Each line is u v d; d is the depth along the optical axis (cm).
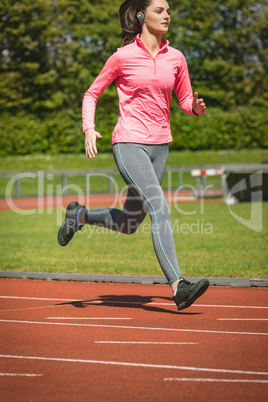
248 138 7925
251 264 1489
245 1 8512
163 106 854
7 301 1075
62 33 7675
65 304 1040
